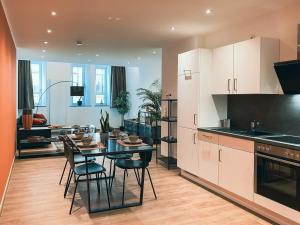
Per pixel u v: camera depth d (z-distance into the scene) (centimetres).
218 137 404
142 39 567
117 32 510
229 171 381
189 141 477
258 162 332
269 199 319
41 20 433
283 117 369
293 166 289
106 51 723
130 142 384
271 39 364
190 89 475
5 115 415
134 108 1169
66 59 899
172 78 614
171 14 399
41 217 333
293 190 291
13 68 591
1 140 362
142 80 1113
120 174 520
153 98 762
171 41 585
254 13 389
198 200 390
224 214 344
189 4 355
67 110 1099
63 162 605
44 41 595
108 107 1177
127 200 390
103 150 342
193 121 465
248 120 429
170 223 320
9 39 477
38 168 555
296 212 288
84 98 1141
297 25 335
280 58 369
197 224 317
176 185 457
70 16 411
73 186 448
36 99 1054
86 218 332
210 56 457
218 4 355
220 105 468
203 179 448
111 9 378
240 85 391
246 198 352
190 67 475
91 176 491
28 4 359
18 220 324
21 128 724
